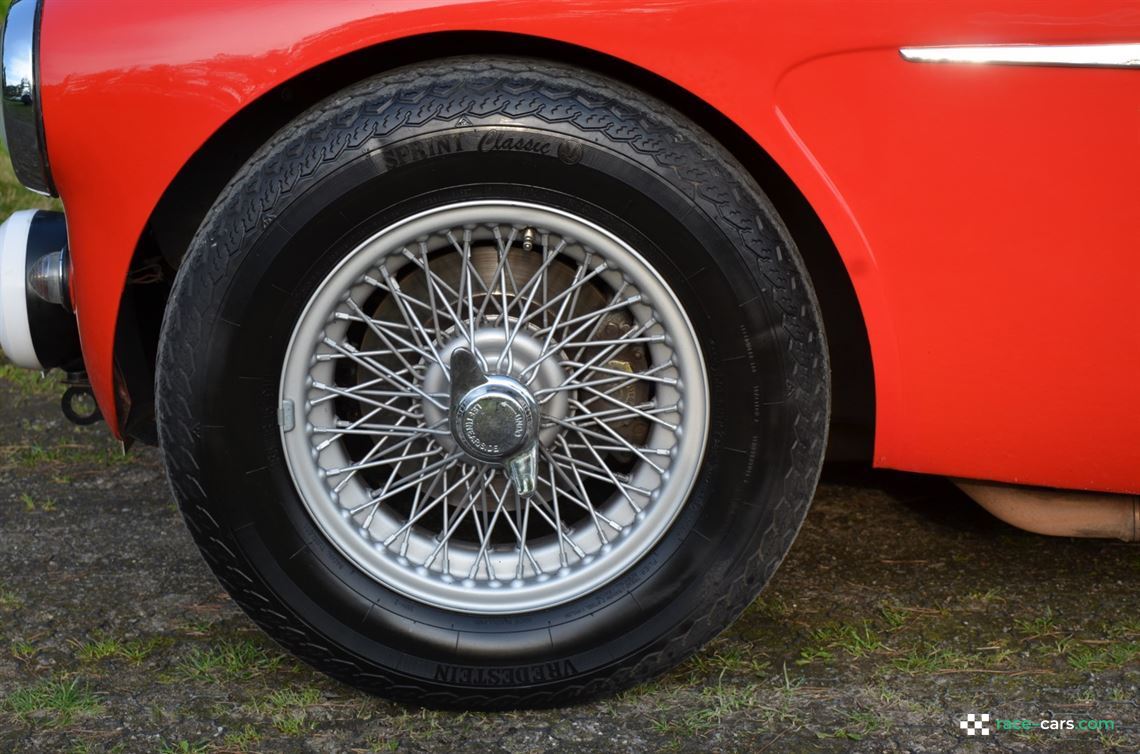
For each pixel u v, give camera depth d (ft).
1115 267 5.46
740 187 5.45
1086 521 6.42
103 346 5.83
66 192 5.57
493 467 5.85
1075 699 6.13
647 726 5.91
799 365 5.60
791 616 6.95
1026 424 5.79
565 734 5.84
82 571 7.41
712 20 5.23
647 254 5.53
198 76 5.35
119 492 8.57
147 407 6.78
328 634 5.88
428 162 5.36
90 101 5.37
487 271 5.92
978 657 6.53
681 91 5.93
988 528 8.05
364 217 5.44
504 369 5.75
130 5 5.41
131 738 5.74
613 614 5.92
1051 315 5.56
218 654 6.52
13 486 8.64
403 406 6.13
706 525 5.85
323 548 5.88
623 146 5.35
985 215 5.42
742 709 6.04
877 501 8.43
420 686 5.94
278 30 5.32
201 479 5.65
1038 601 7.11
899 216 5.45
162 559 7.59
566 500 6.30
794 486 5.75
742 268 5.48
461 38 5.77
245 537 5.74
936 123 5.32
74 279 5.80
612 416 5.97
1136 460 5.86
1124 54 5.16
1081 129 5.28
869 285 5.56
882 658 6.52
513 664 5.92
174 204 6.33
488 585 5.98
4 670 6.31
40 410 10.04
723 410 5.71
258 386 5.60
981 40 5.20
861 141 5.36
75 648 6.55
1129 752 5.69
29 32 5.41
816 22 5.22
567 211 5.47
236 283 5.44
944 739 5.80
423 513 6.01
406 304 5.75
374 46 5.73
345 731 5.85
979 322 5.59
